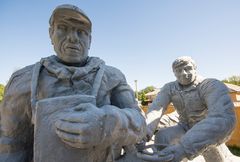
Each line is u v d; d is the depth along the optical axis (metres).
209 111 2.56
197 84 3.05
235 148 10.98
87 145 1.14
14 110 1.59
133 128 1.38
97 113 1.18
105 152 1.33
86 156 1.23
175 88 3.29
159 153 1.94
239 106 11.41
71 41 1.56
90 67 1.60
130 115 1.37
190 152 2.07
